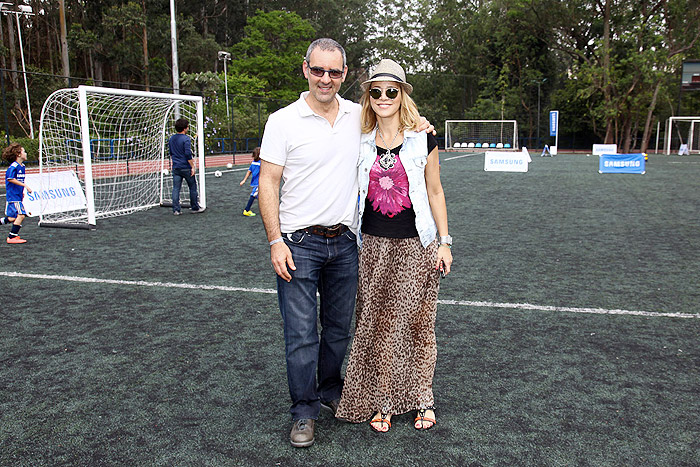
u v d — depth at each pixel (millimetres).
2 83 19125
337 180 2725
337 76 2559
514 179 19094
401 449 2689
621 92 46188
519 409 3088
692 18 44031
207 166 25672
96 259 6922
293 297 2766
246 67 54406
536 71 53750
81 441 2748
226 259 6895
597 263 6691
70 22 50594
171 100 11938
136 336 4230
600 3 46250
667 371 3594
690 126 42438
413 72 66438
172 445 2711
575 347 4008
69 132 11312
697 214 10797
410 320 2896
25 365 3693
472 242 8031
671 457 2605
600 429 2867
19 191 8320
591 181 18266
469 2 67000
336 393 3145
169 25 49594
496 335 4250
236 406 3129
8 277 6027
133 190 12641
